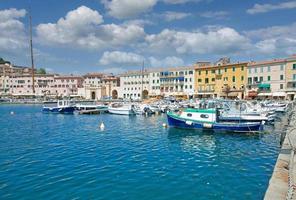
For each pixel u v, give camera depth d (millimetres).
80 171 17641
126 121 49656
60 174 16984
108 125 43562
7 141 28562
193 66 111750
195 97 106500
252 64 90562
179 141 28672
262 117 39312
